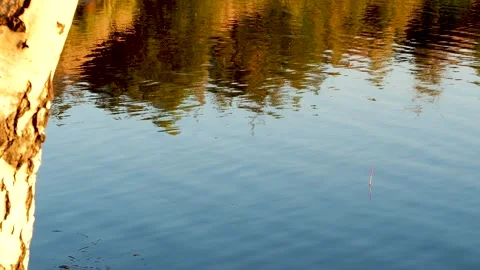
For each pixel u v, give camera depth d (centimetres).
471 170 1491
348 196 1342
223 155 1570
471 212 1280
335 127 1806
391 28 3281
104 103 2066
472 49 2830
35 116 213
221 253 1132
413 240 1174
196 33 3178
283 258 1117
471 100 2102
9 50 198
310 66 2561
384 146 1648
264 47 2894
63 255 1114
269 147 1627
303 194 1353
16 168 214
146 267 1089
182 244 1159
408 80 2345
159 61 2647
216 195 1348
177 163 1518
